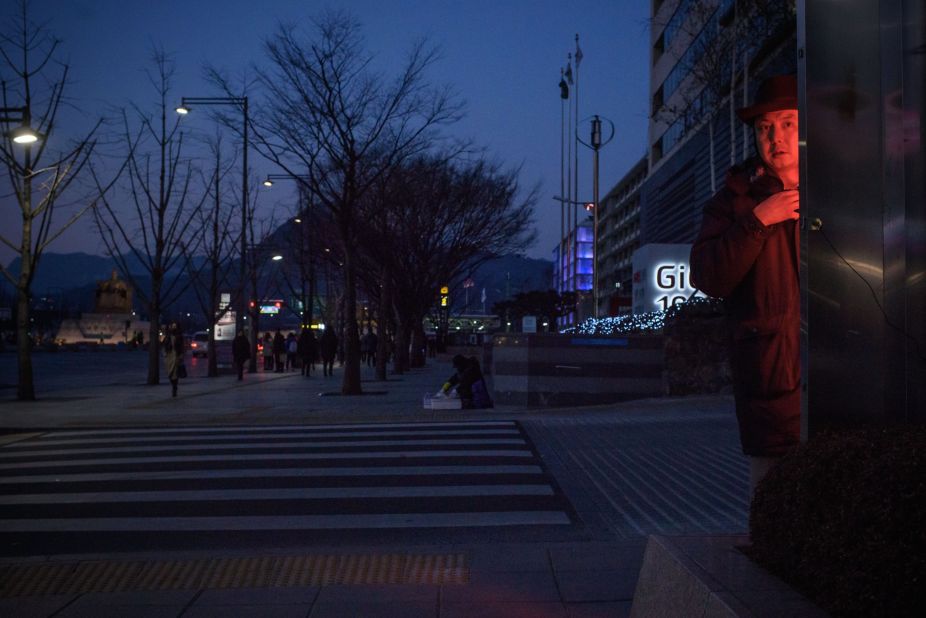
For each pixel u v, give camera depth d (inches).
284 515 278.5
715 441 437.1
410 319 1598.2
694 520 264.2
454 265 1461.6
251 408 676.7
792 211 108.8
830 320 106.9
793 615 87.2
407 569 202.8
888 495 83.5
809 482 97.3
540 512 279.0
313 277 1526.8
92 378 1299.2
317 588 188.9
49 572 207.9
